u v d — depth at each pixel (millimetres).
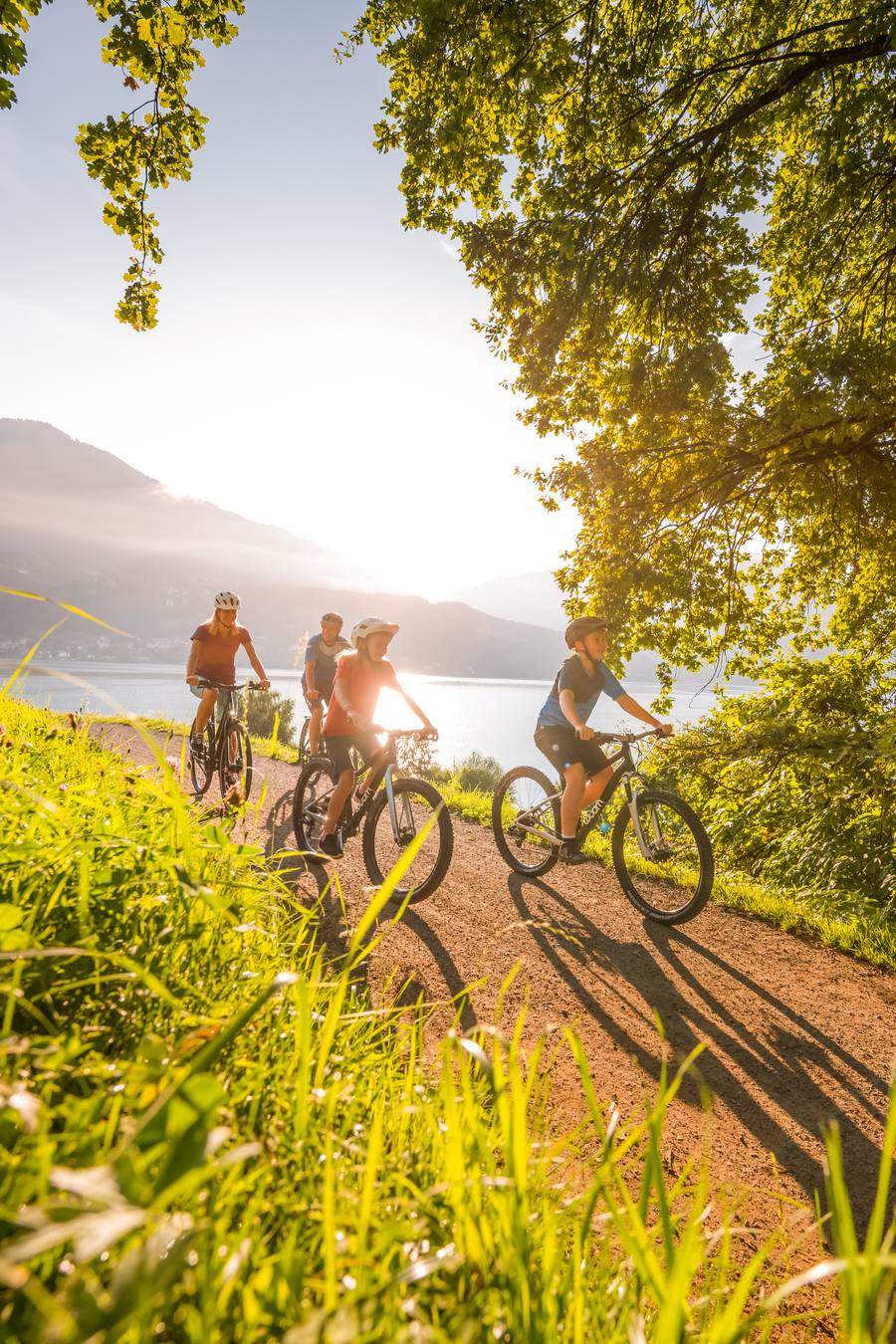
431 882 5051
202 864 2252
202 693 7848
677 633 11492
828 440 9305
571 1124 2746
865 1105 3199
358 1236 966
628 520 11117
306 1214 1136
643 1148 2646
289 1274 886
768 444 9312
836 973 4781
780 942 5312
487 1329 957
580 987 4199
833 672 10852
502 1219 1049
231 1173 1111
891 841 7508
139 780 2893
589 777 5957
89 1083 1304
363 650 5762
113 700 1456
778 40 10094
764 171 10406
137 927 1913
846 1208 740
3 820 2133
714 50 10727
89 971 1662
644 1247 918
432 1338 793
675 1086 1040
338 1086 1530
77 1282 765
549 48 9180
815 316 11562
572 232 9695
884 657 11086
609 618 10953
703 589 11156
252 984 1979
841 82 10055
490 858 7180
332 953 4078
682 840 5707
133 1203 699
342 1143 1308
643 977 4465
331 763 5770
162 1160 781
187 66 7590
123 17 7312
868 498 10625
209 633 8070
